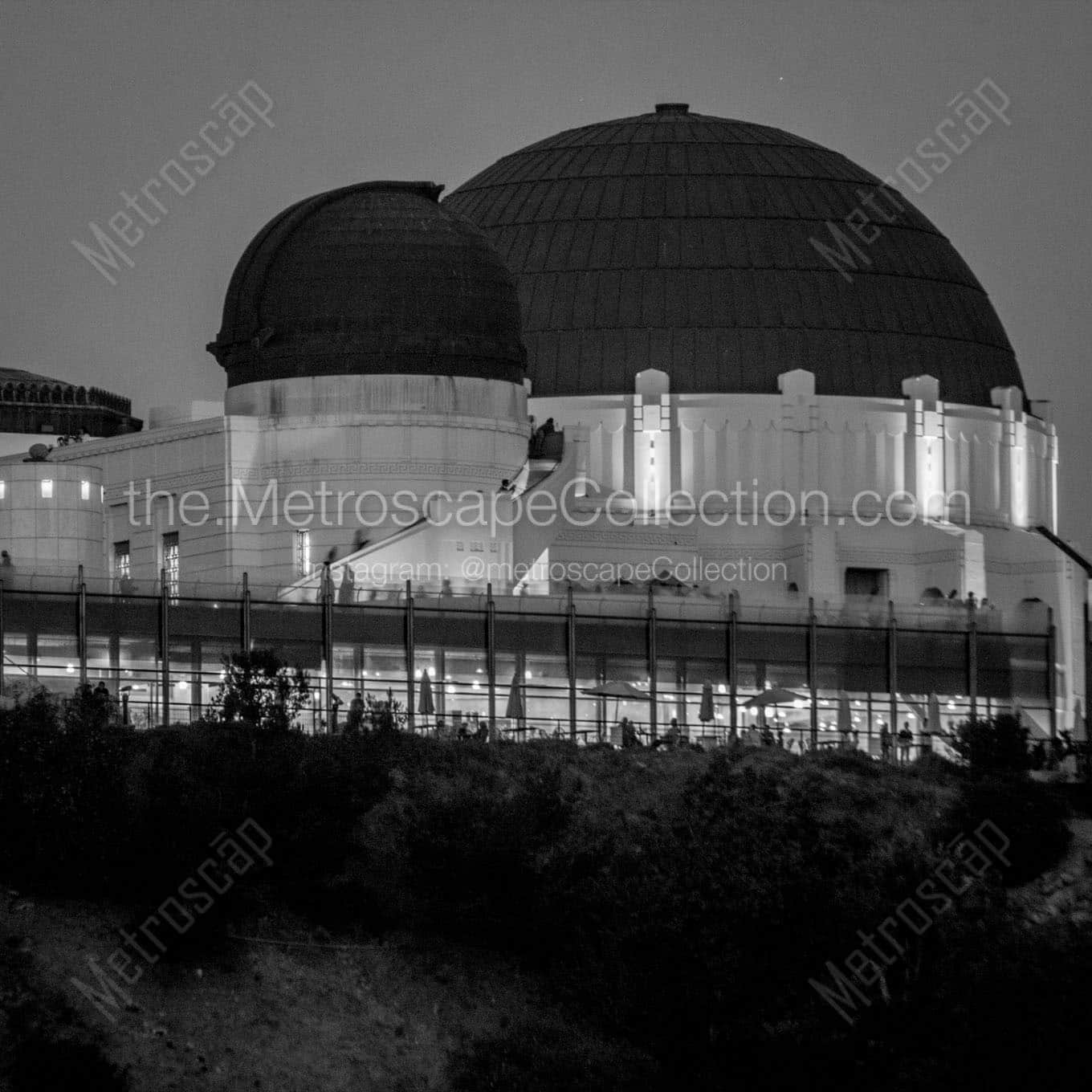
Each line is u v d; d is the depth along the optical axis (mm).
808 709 137125
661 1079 106062
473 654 132500
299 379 150750
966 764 129875
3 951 103938
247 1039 103688
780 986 107875
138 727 118812
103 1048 101812
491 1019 106812
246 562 150000
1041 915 116812
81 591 126875
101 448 155375
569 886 110000
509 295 154875
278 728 115500
